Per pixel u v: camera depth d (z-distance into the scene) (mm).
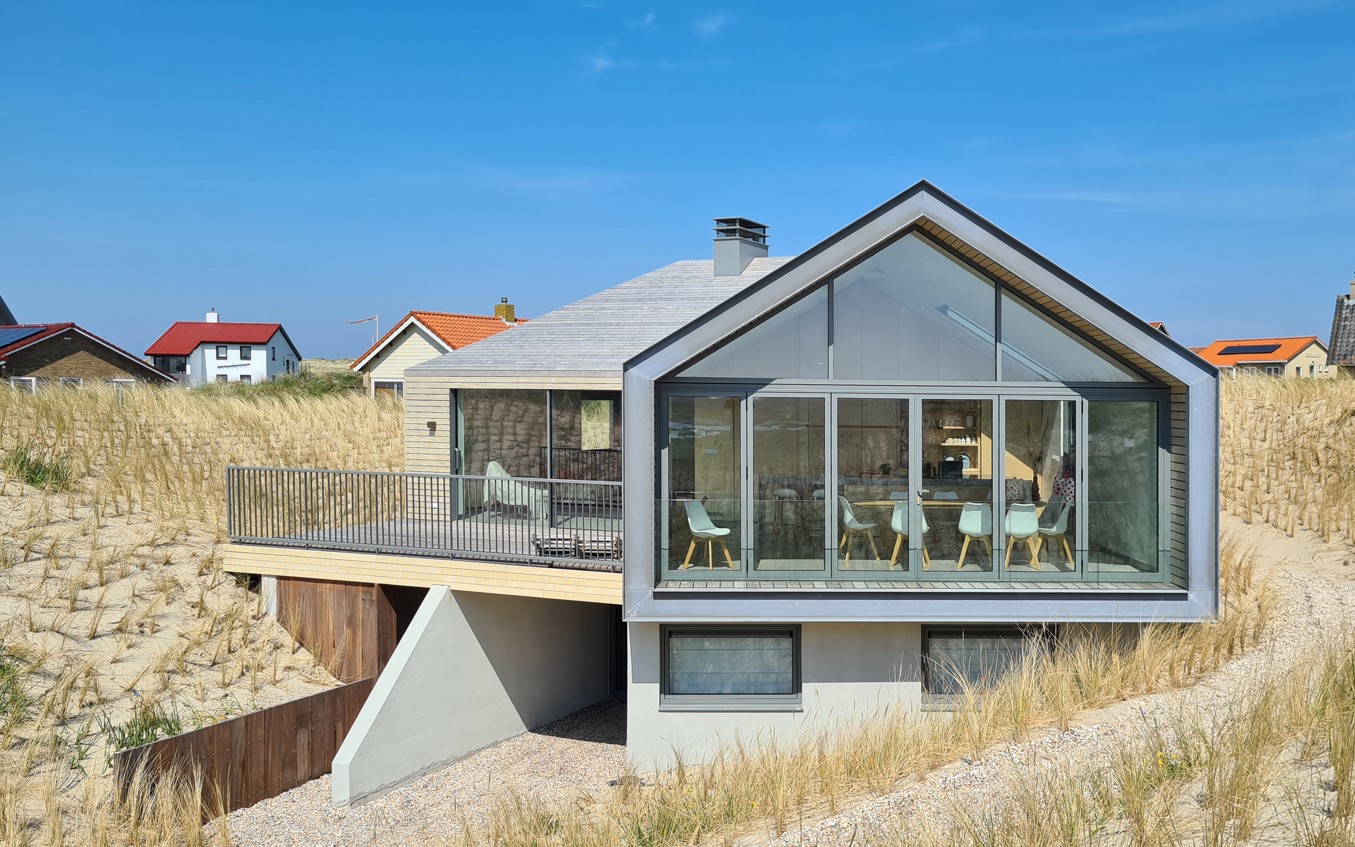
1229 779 6699
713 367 12000
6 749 11227
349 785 12070
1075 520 11984
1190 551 11547
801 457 12039
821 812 8500
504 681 15023
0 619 13312
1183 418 11719
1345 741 6750
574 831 9531
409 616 15203
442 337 35688
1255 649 11109
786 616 11750
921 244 12047
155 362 71375
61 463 18156
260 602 15469
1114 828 6648
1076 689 10445
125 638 13688
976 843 6508
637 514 11766
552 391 16672
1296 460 19531
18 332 44781
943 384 11969
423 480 17078
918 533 11992
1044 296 11516
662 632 12406
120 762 10500
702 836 8594
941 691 12383
